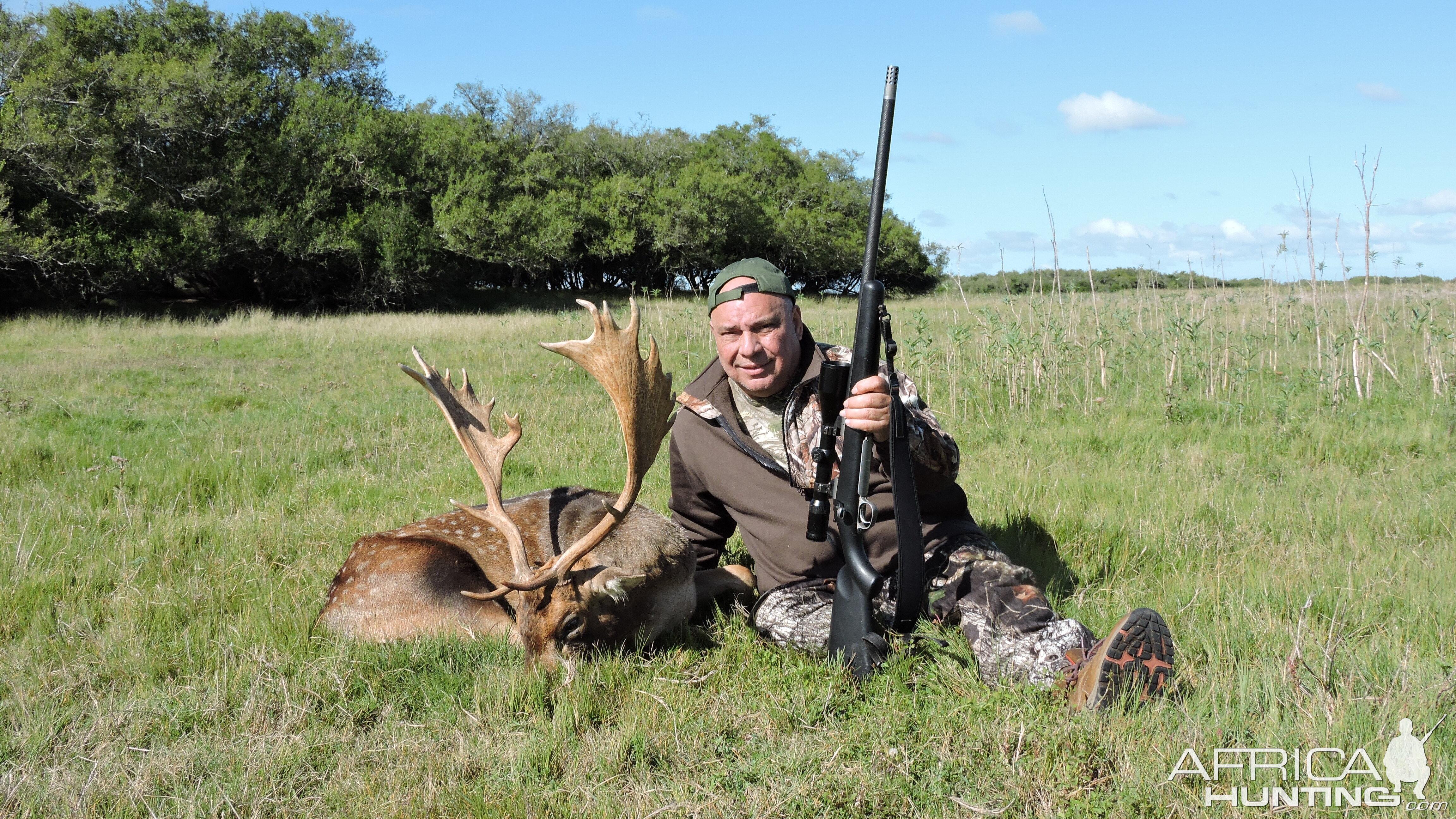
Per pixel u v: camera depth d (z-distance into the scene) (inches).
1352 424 290.5
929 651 125.6
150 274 1202.0
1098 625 140.2
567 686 125.3
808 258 2293.3
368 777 106.9
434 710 123.0
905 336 536.4
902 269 2546.8
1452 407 300.5
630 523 149.0
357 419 344.5
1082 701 109.8
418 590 147.0
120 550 185.0
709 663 136.3
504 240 1534.2
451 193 1545.3
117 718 119.6
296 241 1326.3
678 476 152.8
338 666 132.5
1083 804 93.4
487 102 2003.0
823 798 97.7
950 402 334.3
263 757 110.3
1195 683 118.2
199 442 303.6
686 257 1978.3
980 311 534.0
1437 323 453.4
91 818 100.3
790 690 122.7
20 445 285.0
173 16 1461.6
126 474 254.1
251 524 203.8
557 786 104.4
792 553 138.5
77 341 717.9
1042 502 203.3
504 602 154.0
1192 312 477.1
